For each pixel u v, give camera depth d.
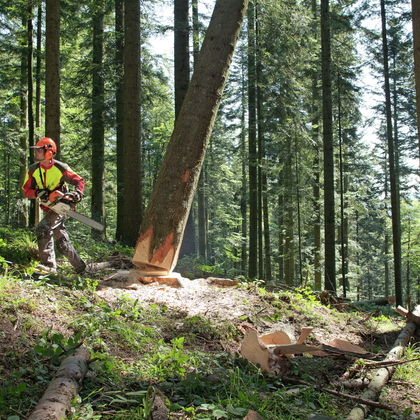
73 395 2.25
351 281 30.30
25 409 2.20
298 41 13.46
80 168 18.11
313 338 4.92
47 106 8.96
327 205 11.16
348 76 15.23
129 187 9.65
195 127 5.67
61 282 4.59
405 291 39.41
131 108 9.59
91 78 15.41
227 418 2.41
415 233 32.97
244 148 20.16
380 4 13.94
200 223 19.77
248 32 14.09
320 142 16.84
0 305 3.35
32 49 14.46
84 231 10.67
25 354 2.81
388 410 3.14
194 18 14.01
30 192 4.87
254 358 3.69
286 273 20.36
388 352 4.80
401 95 19.55
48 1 8.93
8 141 15.34
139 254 5.65
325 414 2.90
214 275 8.06
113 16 16.86
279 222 22.09
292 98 14.27
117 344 3.47
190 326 4.27
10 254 5.21
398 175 21.27
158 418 2.28
